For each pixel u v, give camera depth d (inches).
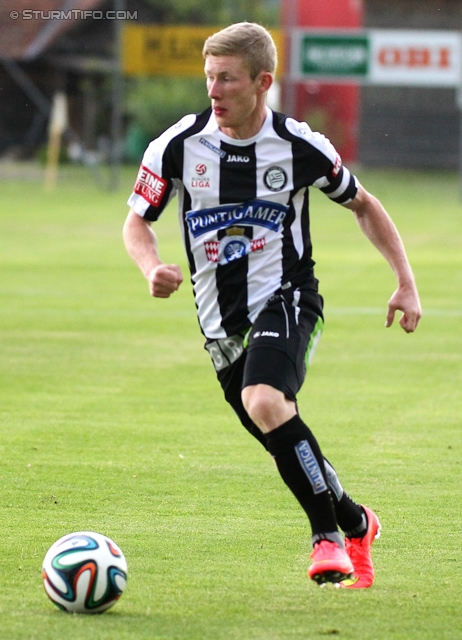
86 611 454.3
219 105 470.6
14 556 539.5
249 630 438.9
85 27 4532.5
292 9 4931.1
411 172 4963.1
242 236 487.5
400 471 722.2
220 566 530.3
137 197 504.7
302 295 489.4
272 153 485.4
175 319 1382.9
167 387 994.1
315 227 2662.4
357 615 461.1
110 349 1181.1
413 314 499.2
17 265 1888.5
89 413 887.7
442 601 482.3
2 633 428.5
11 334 1263.5
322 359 1142.3
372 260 2015.3
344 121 5027.1
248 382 460.1
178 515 619.8
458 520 616.7
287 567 531.2
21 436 808.3
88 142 4977.9
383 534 589.3
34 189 3619.6
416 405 929.5
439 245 2249.0
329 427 848.3
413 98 5012.3
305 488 455.5
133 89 5022.1
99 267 1872.5
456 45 3585.1
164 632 434.0
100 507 633.6
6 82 4808.1
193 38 3548.2
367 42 3602.4
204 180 487.5
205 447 783.1
